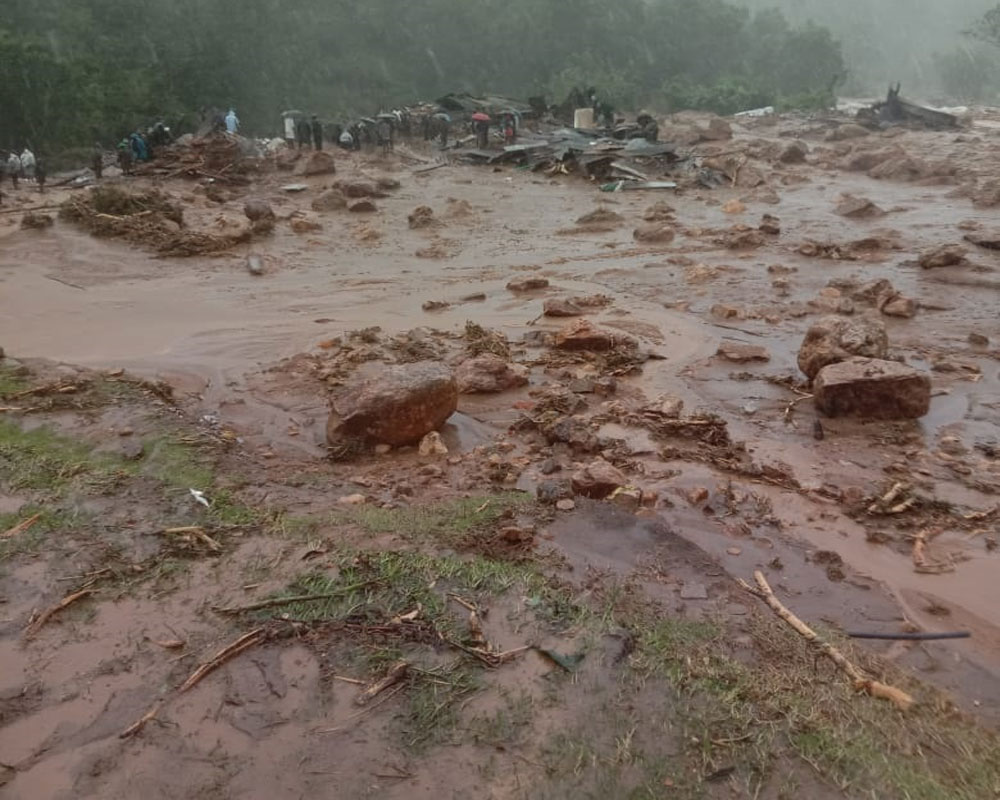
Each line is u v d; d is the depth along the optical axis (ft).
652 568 19.57
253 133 170.50
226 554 19.76
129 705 15.10
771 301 45.06
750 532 21.89
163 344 39.81
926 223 65.36
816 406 30.40
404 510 22.30
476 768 13.53
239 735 14.37
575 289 49.21
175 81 161.79
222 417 30.53
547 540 20.66
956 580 19.98
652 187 87.66
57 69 135.44
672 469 25.54
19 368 34.30
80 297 48.14
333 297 48.14
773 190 84.79
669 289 48.34
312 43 190.39
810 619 18.15
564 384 33.17
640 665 15.80
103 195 66.08
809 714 14.66
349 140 116.98
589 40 232.12
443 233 67.26
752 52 258.78
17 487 23.00
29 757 14.03
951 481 24.94
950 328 39.78
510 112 124.16
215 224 64.75
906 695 15.33
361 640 16.58
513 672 15.69
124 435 27.04
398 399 26.40
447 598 17.90
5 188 87.20
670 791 13.04
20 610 17.83
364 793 13.14
